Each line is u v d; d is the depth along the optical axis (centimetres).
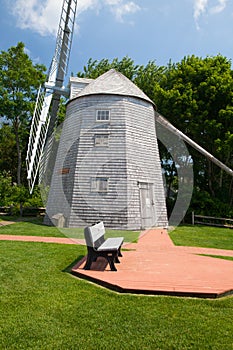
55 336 324
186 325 353
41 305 405
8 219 1855
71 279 529
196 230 1503
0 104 3197
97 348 303
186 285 481
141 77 2980
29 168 1791
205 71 2294
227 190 2461
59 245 877
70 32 2012
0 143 3441
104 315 377
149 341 317
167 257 742
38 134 1873
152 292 455
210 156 1744
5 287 473
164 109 2278
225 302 427
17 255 707
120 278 516
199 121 2170
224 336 329
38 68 3494
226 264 665
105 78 1577
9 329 336
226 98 2141
